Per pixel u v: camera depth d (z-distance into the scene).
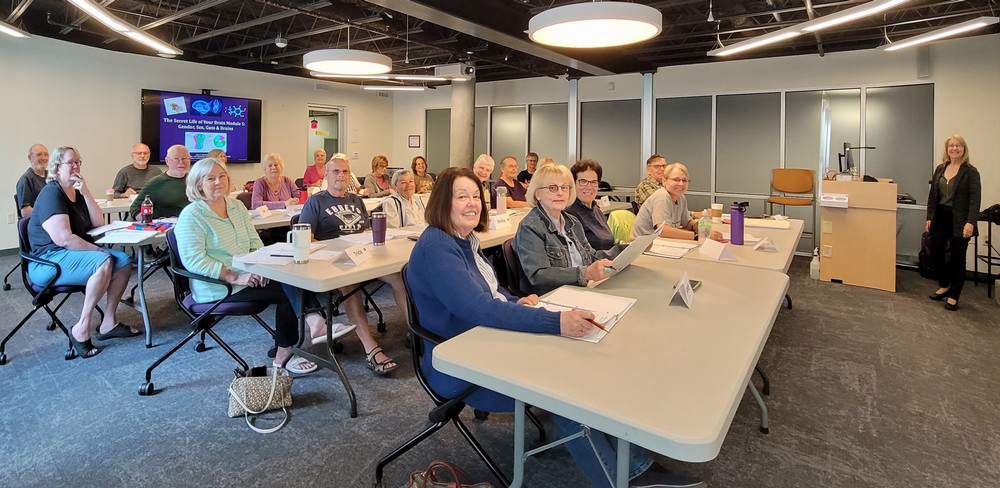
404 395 2.48
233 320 3.60
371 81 8.50
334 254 2.33
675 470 1.92
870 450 2.06
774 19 5.03
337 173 3.18
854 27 4.93
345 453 1.99
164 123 6.59
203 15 5.28
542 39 2.67
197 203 2.58
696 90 6.83
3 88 5.39
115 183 5.45
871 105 5.82
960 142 4.06
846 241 4.83
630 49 6.09
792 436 2.17
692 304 1.61
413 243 2.66
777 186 6.07
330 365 2.34
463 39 5.89
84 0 3.26
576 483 1.83
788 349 3.19
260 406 2.24
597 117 7.67
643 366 1.11
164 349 3.01
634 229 3.37
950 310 4.01
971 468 1.94
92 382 2.56
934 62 5.42
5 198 5.51
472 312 1.42
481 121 8.87
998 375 2.77
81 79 5.92
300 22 5.70
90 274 2.88
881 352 3.13
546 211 2.21
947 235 4.23
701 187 6.95
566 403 0.95
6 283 4.25
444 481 1.78
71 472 1.84
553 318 1.32
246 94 7.43
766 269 2.17
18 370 2.69
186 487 1.77
